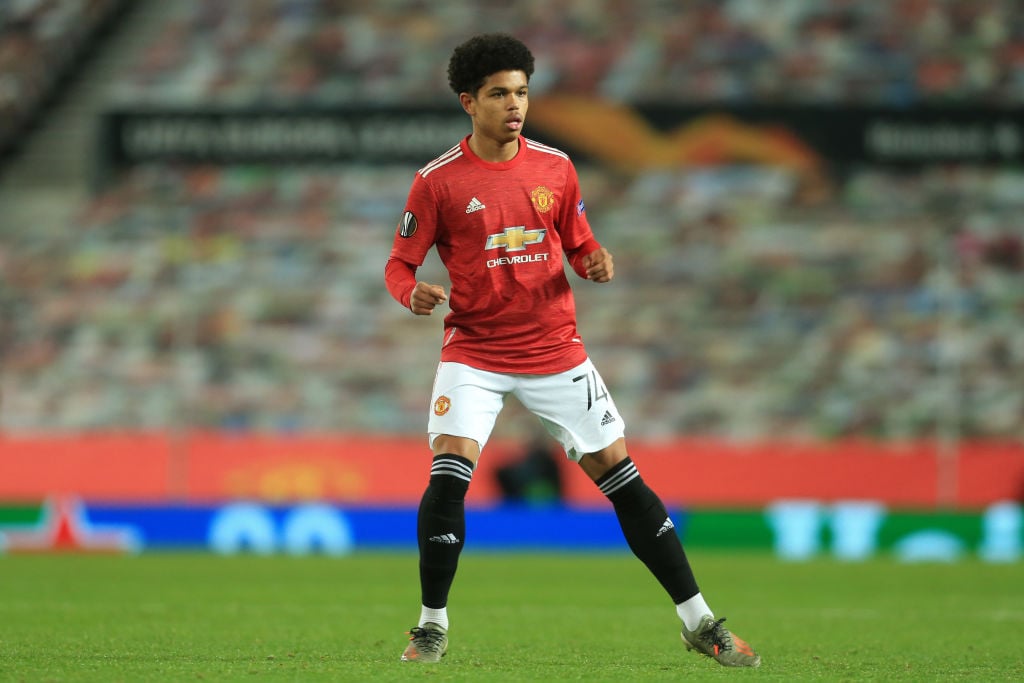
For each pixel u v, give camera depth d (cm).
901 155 6044
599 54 7188
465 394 1650
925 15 7312
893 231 6712
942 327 6394
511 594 3197
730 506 5194
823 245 6662
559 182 1678
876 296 6488
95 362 6347
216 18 7512
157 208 6906
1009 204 6794
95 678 1496
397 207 6900
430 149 5916
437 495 1653
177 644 1972
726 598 3131
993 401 6159
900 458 5444
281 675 1535
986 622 2536
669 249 6650
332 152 5928
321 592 3188
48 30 7381
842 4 7362
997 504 5406
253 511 4884
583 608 2820
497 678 1533
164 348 6394
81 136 7169
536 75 7100
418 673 1570
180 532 4884
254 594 3119
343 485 5369
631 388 6175
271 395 6181
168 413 6166
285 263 6656
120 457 5403
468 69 1622
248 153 5944
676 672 1623
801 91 7019
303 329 6419
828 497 5431
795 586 3488
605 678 1545
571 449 1672
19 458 5403
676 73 7100
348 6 7531
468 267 1655
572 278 6556
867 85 7031
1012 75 7069
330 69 7262
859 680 1569
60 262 6738
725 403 6125
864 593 3278
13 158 7150
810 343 6316
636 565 4225
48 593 3084
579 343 1694
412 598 3034
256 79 7238
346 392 6166
